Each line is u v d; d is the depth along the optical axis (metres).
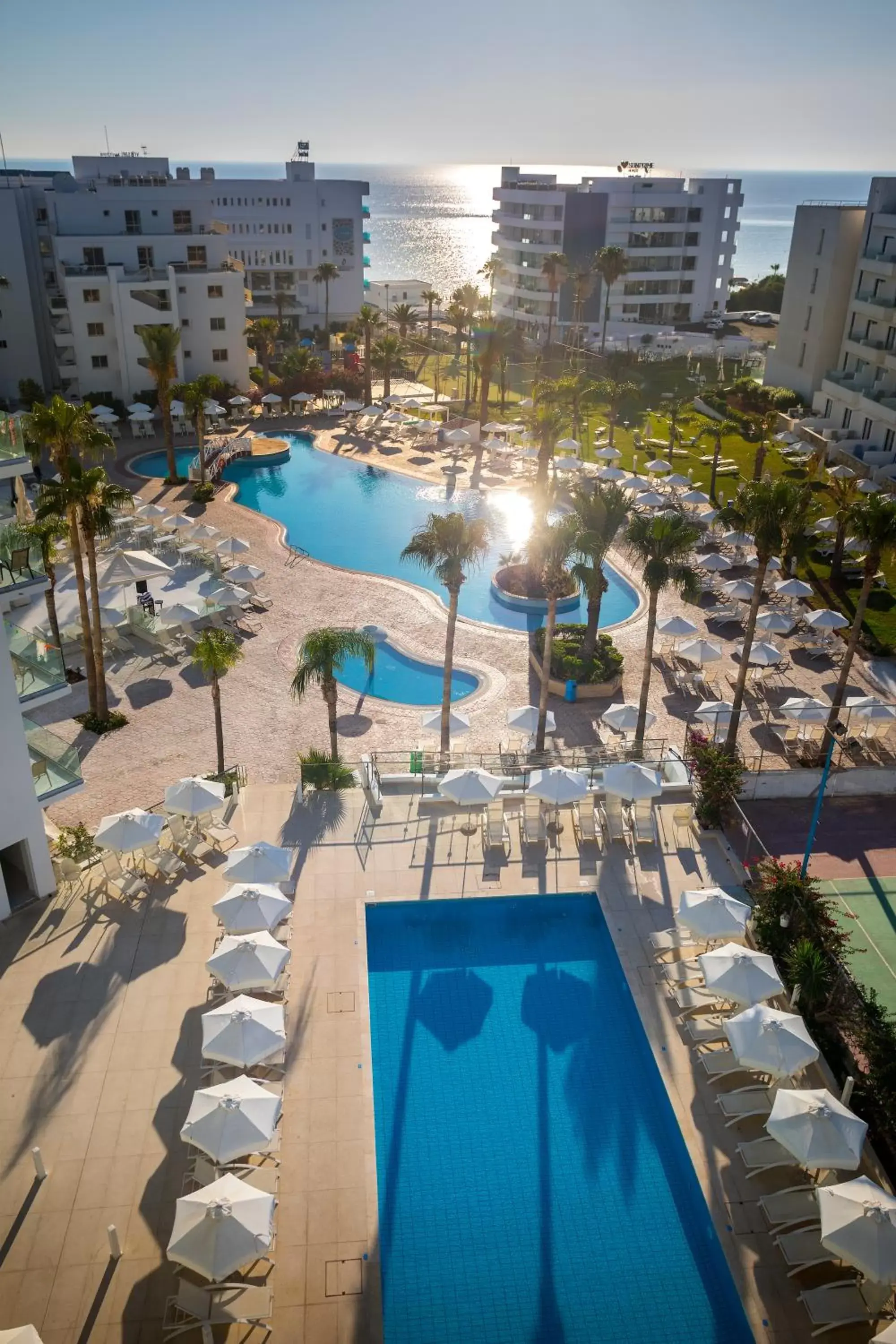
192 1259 14.17
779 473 59.91
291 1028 19.92
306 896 23.75
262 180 95.88
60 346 71.75
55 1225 15.99
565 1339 14.98
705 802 26.59
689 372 85.56
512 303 108.75
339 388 76.38
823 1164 15.89
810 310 71.31
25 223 70.12
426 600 42.69
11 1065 18.84
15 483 32.12
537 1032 20.59
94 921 22.70
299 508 55.03
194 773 29.55
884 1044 18.53
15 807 22.08
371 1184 16.89
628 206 101.88
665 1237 16.52
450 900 23.81
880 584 43.81
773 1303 15.17
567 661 35.19
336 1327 14.73
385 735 31.95
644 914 23.55
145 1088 18.44
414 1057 19.88
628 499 33.53
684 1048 19.73
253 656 37.19
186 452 63.94
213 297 72.44
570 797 25.12
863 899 24.88
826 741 31.31
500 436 67.31
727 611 41.03
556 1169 17.62
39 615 38.88
